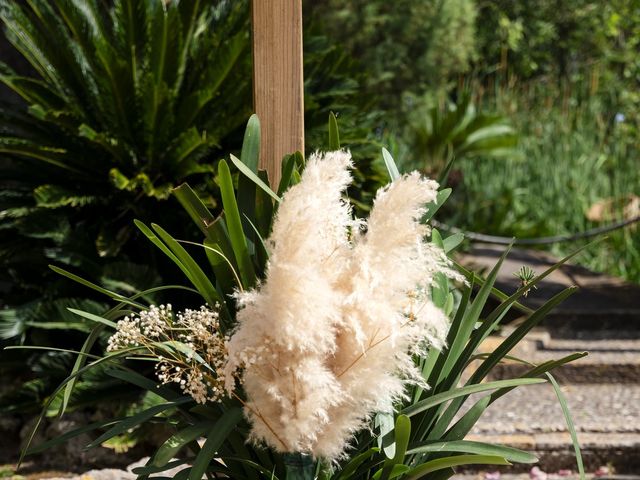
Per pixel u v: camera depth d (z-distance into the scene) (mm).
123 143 4469
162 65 4512
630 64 11758
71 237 4375
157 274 4340
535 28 13289
